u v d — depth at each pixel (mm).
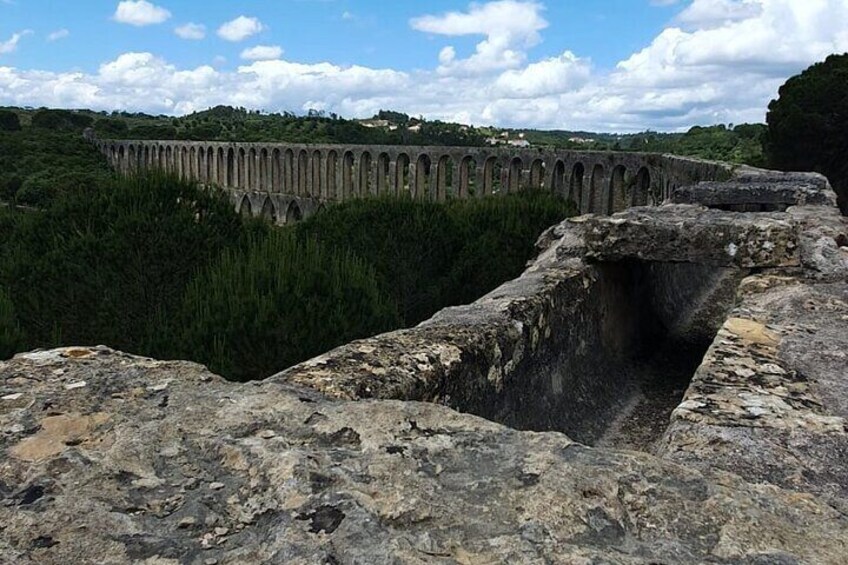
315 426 2615
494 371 4703
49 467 2262
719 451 2771
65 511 2014
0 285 8914
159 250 9133
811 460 2707
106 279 9008
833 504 2334
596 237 7543
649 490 2178
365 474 2256
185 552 1874
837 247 6926
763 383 3504
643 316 9180
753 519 2025
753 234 6832
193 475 2277
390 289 12438
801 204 11109
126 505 2096
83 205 9938
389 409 2750
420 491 2158
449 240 12961
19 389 2893
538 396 5703
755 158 41688
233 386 3012
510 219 13828
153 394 2900
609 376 7551
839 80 33969
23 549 1851
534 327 5559
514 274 13055
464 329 4668
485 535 1942
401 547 1850
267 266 7301
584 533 1971
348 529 1926
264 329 6496
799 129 33531
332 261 7762
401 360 3797
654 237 7277
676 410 3186
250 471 2262
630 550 1901
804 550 1901
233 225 10320
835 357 3877
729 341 4180
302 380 3262
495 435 2580
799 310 5016
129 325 9109
